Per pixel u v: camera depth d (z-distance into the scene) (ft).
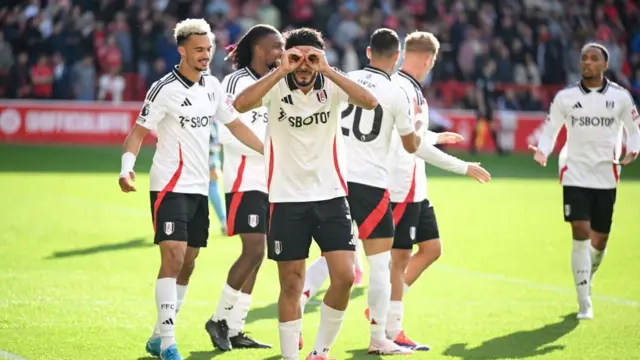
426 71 93.56
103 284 117.60
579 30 368.48
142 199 195.00
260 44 92.38
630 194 226.79
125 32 319.68
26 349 87.51
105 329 95.96
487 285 124.98
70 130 308.81
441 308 111.24
